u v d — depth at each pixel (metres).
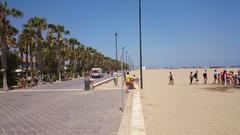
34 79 52.41
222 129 11.82
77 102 22.58
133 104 19.70
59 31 73.25
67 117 15.32
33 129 12.34
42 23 59.09
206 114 15.86
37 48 63.31
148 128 12.06
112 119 14.40
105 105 20.09
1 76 46.28
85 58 124.00
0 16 40.69
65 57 90.44
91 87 35.75
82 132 11.52
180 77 71.62
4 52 41.19
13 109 19.34
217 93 29.14
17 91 38.09
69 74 86.81
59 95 29.78
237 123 13.15
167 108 18.45
